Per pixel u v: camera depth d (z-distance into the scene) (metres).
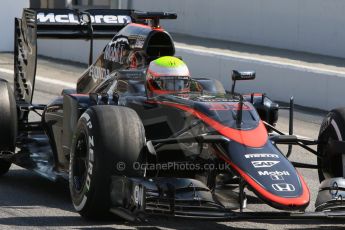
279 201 20.09
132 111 23.17
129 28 29.19
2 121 27.97
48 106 28.94
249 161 21.38
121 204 22.33
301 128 42.94
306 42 62.00
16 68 32.47
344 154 23.77
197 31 71.69
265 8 65.12
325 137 24.62
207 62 56.19
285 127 42.75
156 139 24.83
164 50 28.58
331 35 60.00
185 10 72.69
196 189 21.33
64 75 59.34
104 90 27.91
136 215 20.84
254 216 20.27
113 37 30.33
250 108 23.62
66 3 79.50
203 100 24.05
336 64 55.41
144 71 26.83
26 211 24.48
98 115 22.59
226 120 22.80
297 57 58.78
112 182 22.25
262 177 20.83
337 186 22.00
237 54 59.34
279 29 64.12
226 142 22.03
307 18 61.72
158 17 29.75
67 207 25.14
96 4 84.69
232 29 68.31
